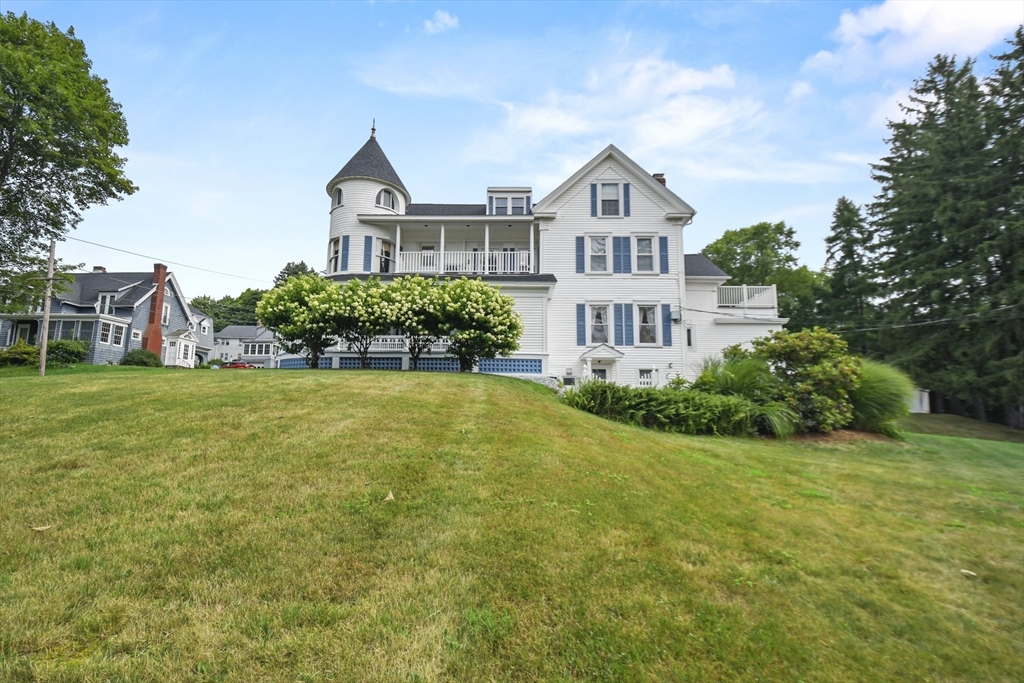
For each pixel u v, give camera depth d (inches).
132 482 174.1
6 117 703.7
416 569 130.4
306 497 168.4
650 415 413.7
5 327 1232.2
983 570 173.3
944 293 992.9
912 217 1048.8
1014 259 890.7
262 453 209.0
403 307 542.0
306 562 129.5
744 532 182.1
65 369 819.4
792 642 120.7
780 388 438.6
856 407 433.1
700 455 301.3
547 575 133.3
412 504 167.9
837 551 177.3
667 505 196.4
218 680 90.2
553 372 742.5
